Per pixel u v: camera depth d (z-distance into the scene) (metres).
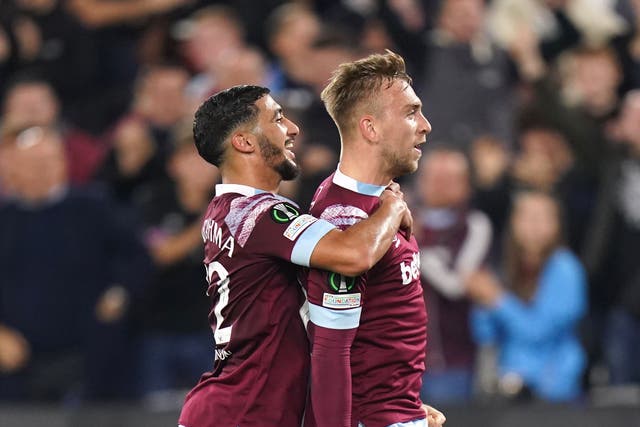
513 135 32.78
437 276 27.20
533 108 32.38
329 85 14.16
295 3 36.03
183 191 28.62
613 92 34.03
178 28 36.03
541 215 27.45
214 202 14.55
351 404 13.69
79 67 35.22
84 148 32.22
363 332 13.87
